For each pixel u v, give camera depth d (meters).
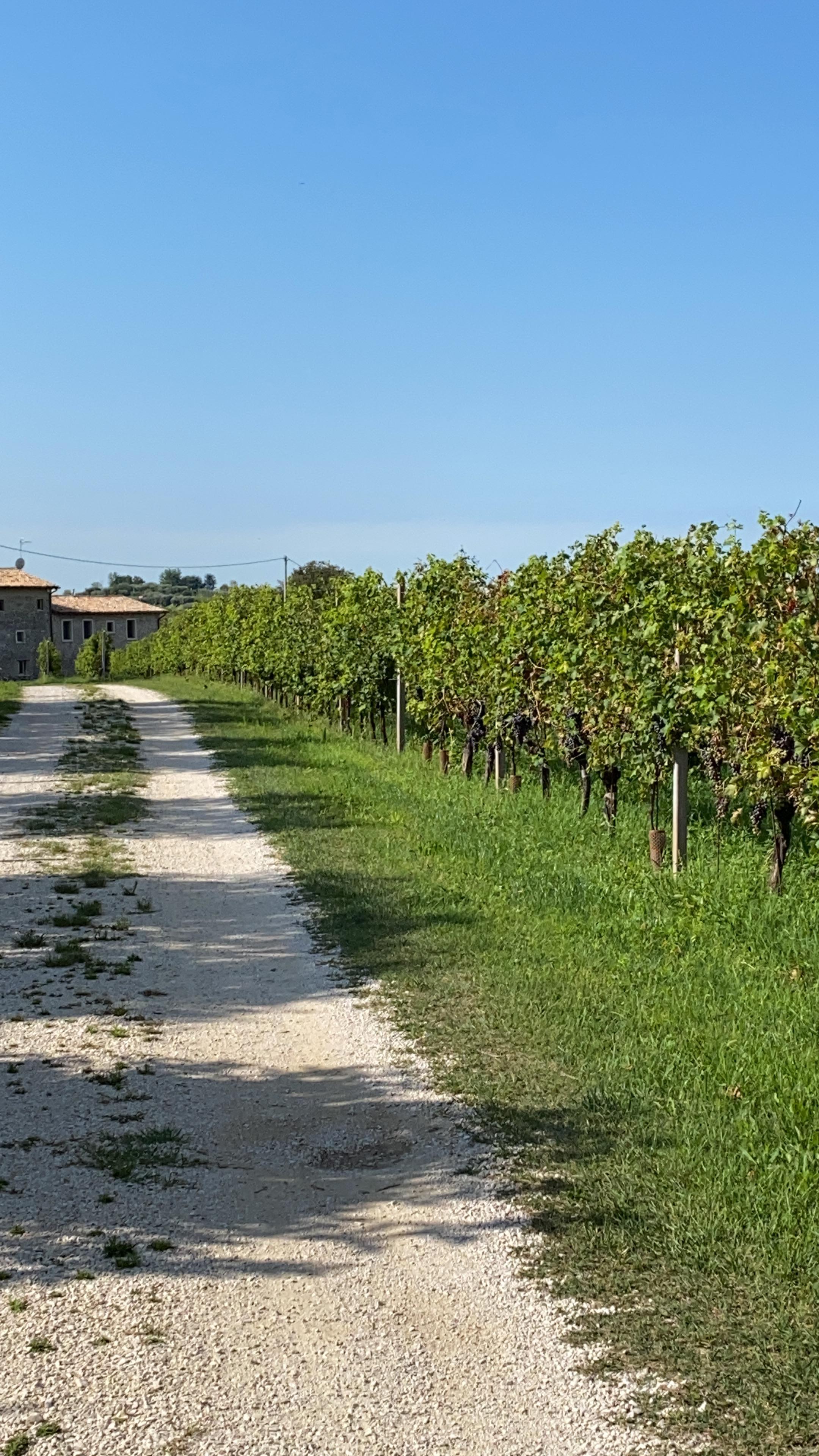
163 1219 5.23
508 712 15.39
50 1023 7.88
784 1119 5.85
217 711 32.62
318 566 69.25
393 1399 4.01
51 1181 5.56
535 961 8.82
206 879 12.37
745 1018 7.26
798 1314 4.38
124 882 12.25
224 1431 3.85
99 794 18.14
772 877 9.79
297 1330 4.40
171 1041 7.59
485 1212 5.26
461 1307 4.54
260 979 8.87
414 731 23.59
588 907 9.85
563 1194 5.37
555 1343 4.30
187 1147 6.00
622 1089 6.43
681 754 11.09
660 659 11.59
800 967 8.02
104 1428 3.85
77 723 28.66
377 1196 5.46
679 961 8.40
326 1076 6.95
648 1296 4.55
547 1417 3.91
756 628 9.86
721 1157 5.56
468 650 16.98
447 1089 6.64
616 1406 3.96
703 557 12.00
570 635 13.66
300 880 11.98
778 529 10.12
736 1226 4.95
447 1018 7.76
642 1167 5.54
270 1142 6.08
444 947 9.29
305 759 21.64
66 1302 4.54
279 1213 5.31
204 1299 4.59
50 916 10.71
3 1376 4.09
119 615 87.31
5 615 78.44
